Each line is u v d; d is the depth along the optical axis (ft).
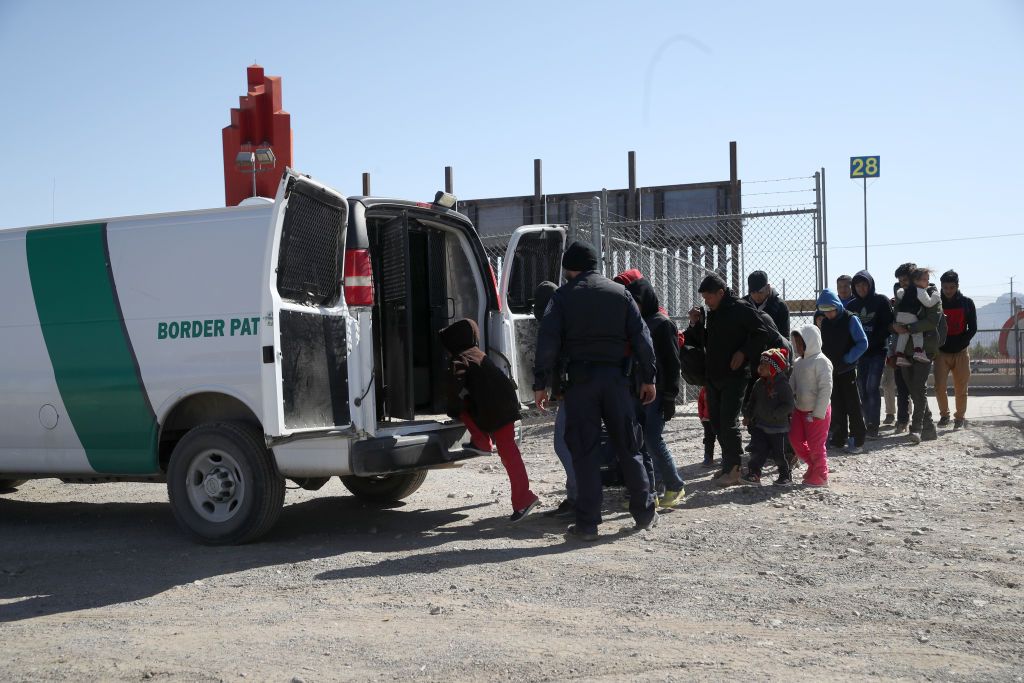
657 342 24.50
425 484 31.17
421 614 15.57
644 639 13.96
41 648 14.38
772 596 16.16
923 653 13.16
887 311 36.68
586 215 45.37
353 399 21.61
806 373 27.20
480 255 26.35
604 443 25.22
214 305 22.13
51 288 23.90
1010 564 18.12
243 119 53.01
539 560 19.29
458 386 23.54
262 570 19.15
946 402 39.91
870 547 19.65
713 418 28.76
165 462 23.63
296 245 20.51
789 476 27.40
